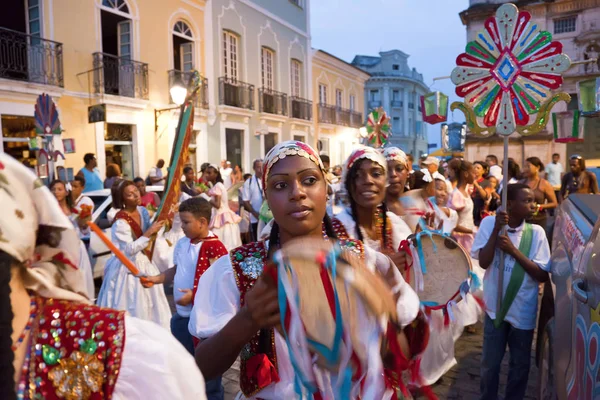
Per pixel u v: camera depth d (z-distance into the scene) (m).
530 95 3.12
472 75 3.31
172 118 13.82
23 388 0.75
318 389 1.05
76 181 6.10
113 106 11.98
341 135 25.50
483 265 2.90
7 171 0.80
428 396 1.27
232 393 3.57
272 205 1.36
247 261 1.39
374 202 2.31
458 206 4.93
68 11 10.98
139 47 12.87
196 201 2.95
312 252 1.01
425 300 2.20
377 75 46.03
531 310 2.81
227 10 16.20
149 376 0.80
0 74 9.78
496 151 20.45
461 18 21.34
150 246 3.89
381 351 1.10
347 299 1.01
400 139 47.38
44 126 6.73
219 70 15.86
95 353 0.79
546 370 2.73
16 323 0.78
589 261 2.02
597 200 3.02
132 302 3.76
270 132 19.11
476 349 4.26
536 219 6.62
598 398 1.66
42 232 0.86
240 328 1.07
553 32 20.33
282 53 19.80
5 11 10.85
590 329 1.86
